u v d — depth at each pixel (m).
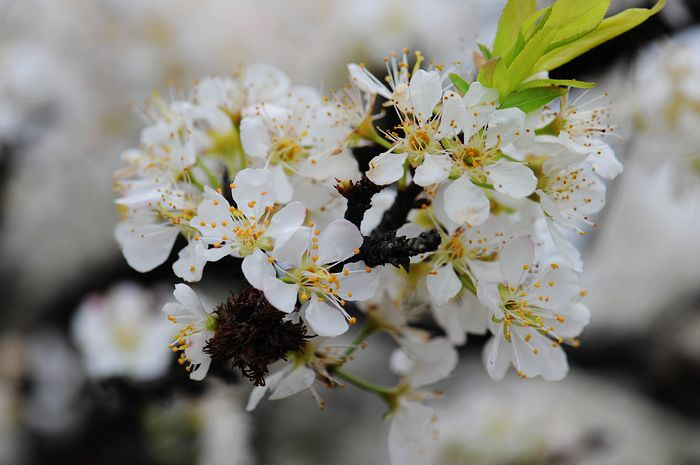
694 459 0.94
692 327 1.03
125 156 0.44
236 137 0.43
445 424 0.85
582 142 0.41
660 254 1.09
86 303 0.68
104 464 0.73
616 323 1.06
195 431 0.70
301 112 0.42
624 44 0.67
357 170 0.42
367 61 1.00
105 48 1.12
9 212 1.08
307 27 1.08
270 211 0.40
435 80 0.40
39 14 1.12
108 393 0.63
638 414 1.00
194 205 0.42
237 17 1.12
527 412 0.84
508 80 0.40
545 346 0.41
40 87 1.05
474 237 0.41
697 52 0.71
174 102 0.44
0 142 1.04
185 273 0.40
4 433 0.82
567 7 0.40
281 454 1.01
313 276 0.39
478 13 0.99
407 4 0.97
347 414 1.04
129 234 0.43
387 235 0.40
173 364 0.53
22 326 1.04
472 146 0.40
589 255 1.01
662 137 0.70
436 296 0.40
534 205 0.41
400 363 0.44
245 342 0.39
